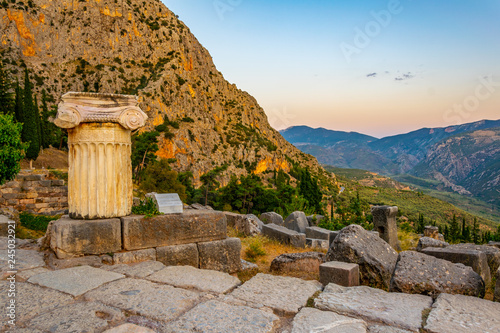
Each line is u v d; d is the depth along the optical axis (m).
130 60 137.12
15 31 120.12
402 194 165.38
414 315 3.63
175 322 3.35
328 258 5.94
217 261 6.41
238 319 3.45
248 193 50.34
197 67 167.62
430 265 4.90
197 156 116.00
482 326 3.29
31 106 41.16
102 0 140.12
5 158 14.12
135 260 5.61
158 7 159.75
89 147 5.69
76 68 126.44
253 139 163.25
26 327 3.18
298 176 160.38
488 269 6.45
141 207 6.29
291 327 3.38
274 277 5.02
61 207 17.66
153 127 110.50
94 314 3.48
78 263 5.21
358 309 3.77
